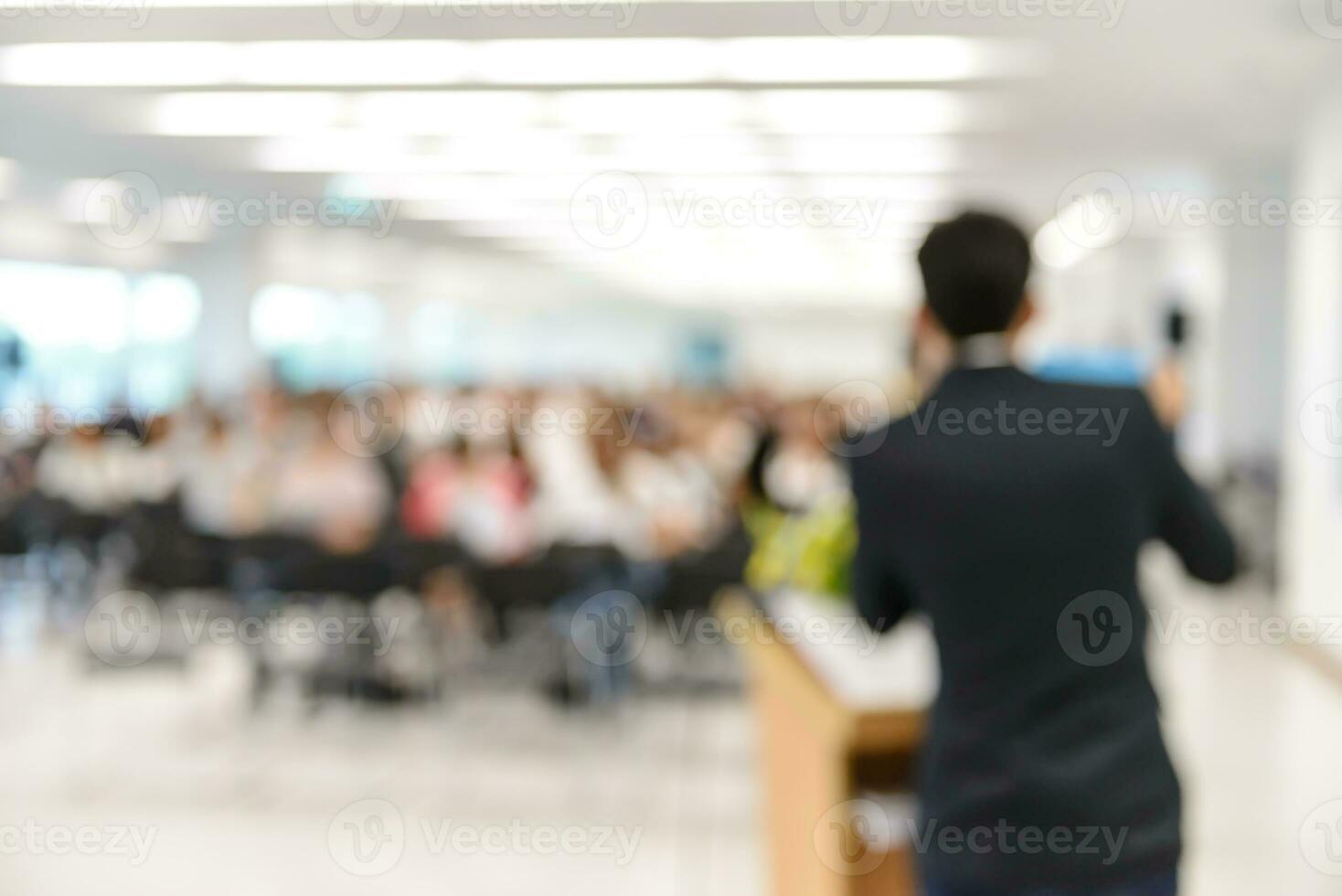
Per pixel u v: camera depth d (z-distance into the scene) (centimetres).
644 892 340
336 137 702
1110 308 1262
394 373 1305
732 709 545
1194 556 150
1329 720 501
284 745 488
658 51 516
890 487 149
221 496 613
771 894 264
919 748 185
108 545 643
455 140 707
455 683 584
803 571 254
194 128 677
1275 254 921
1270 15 469
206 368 1158
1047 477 141
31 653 646
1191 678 575
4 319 1052
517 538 550
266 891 339
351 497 555
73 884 341
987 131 688
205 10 451
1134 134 704
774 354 2592
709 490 568
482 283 1792
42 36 492
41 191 915
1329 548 614
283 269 1241
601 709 535
